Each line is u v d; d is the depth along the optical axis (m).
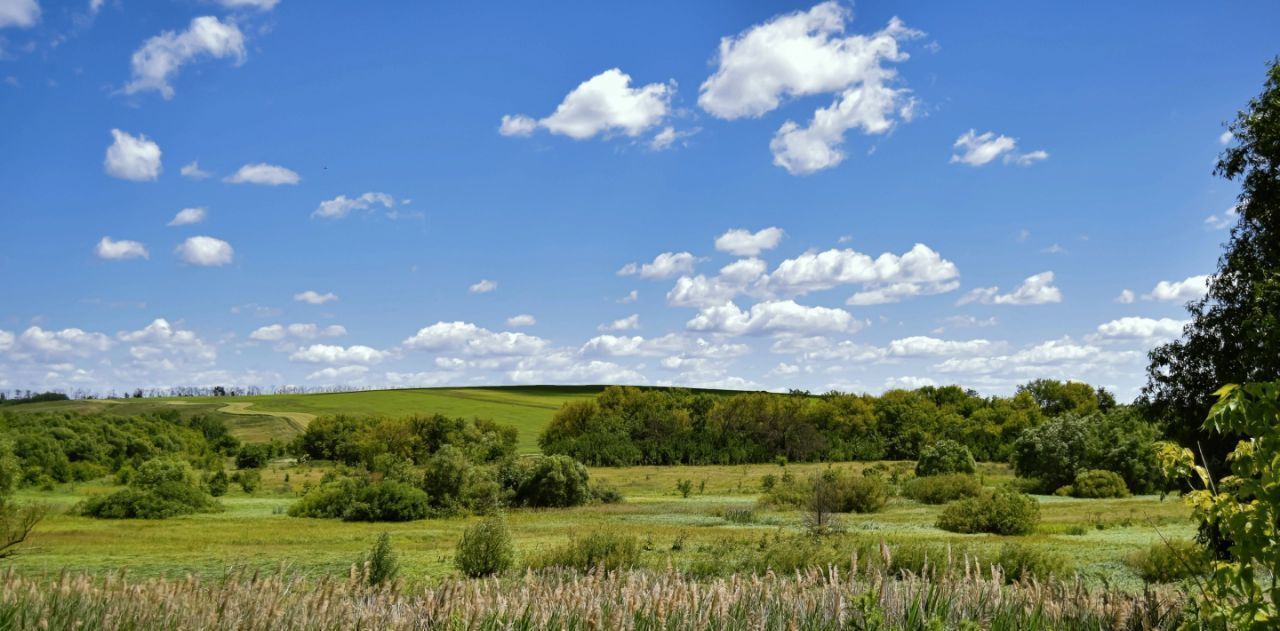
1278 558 4.64
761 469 98.44
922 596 7.05
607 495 63.53
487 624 6.98
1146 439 67.25
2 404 131.88
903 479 77.31
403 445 97.06
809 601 7.38
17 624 6.50
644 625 7.00
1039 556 17.92
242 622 6.81
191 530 41.59
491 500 55.50
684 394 132.00
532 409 173.38
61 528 40.53
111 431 90.00
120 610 7.07
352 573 7.78
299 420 143.75
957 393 138.38
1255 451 4.78
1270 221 17.34
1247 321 13.56
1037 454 71.88
